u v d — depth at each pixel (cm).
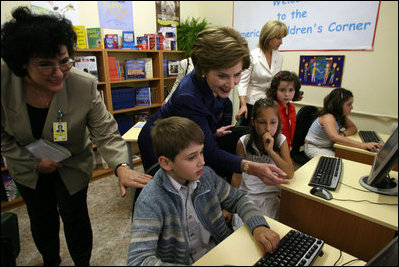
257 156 142
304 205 118
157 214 84
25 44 75
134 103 316
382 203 104
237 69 93
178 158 84
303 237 83
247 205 97
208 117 109
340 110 208
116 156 118
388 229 95
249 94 241
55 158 111
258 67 228
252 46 348
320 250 79
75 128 113
